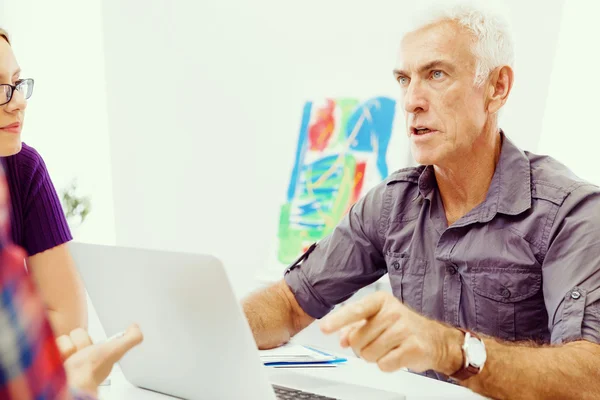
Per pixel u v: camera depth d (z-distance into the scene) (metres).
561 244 1.23
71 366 0.59
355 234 1.52
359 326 0.91
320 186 2.64
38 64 3.22
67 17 3.29
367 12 2.56
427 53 1.31
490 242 1.32
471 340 0.98
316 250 1.54
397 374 1.21
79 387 0.56
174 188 3.14
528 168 1.32
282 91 2.79
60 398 0.26
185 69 3.07
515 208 1.29
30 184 1.48
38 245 1.48
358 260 1.52
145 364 0.99
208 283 0.79
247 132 2.88
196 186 3.06
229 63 2.93
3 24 3.09
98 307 0.98
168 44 3.12
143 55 3.20
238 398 0.87
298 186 2.70
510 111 2.23
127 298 0.91
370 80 2.56
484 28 1.30
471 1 1.31
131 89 3.25
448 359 0.96
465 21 1.30
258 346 1.35
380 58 2.53
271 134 2.81
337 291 1.51
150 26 3.17
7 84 1.29
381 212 1.49
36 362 0.25
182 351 0.89
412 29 1.35
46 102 3.26
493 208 1.32
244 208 2.90
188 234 3.10
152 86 3.18
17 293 0.25
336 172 2.60
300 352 1.33
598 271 1.16
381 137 2.50
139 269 0.85
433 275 1.41
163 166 3.17
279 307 1.44
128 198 3.30
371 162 2.51
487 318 1.34
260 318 1.39
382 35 2.53
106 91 3.33
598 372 1.02
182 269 0.80
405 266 1.45
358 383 1.14
